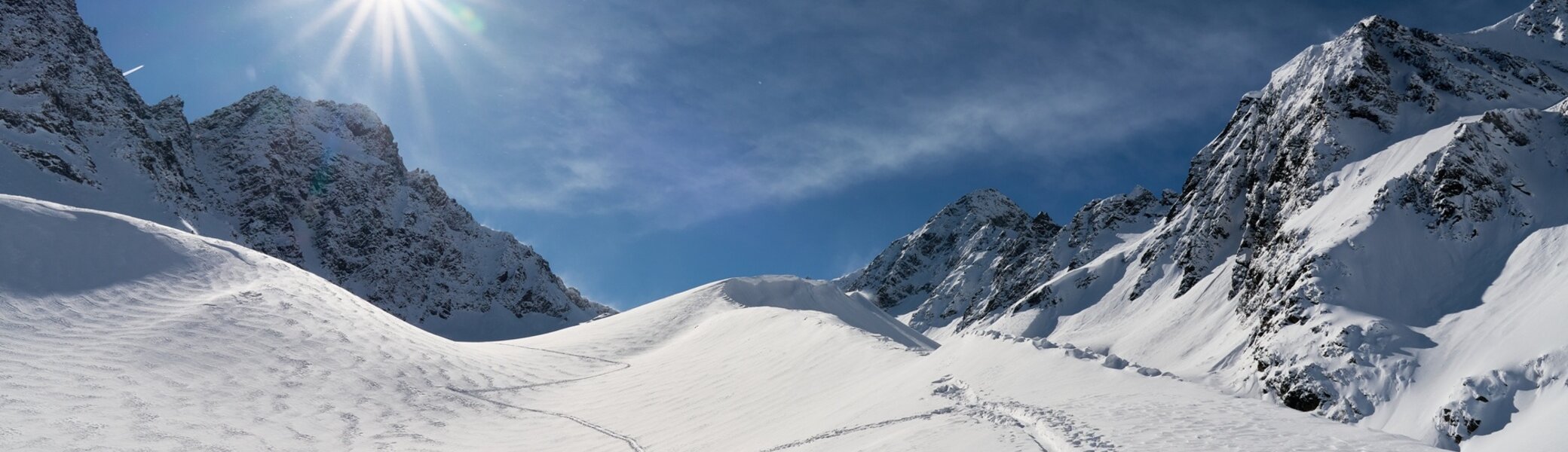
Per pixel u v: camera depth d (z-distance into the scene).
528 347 71.06
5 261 45.88
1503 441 34.16
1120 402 26.55
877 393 37.25
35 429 33.97
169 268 52.03
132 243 52.41
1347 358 50.56
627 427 43.84
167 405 38.75
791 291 120.44
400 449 39.78
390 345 52.94
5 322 41.50
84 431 34.78
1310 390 50.75
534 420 46.69
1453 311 56.69
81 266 48.44
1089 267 169.62
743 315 76.00
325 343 49.94
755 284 117.44
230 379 42.88
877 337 52.28
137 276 49.94
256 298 52.25
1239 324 85.44
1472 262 63.16
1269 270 85.31
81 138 191.88
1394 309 59.41
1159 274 144.38
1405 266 64.56
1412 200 71.19
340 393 44.81
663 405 47.72
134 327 45.00
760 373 51.03
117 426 35.75
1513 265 58.34
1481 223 66.00
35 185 160.25
